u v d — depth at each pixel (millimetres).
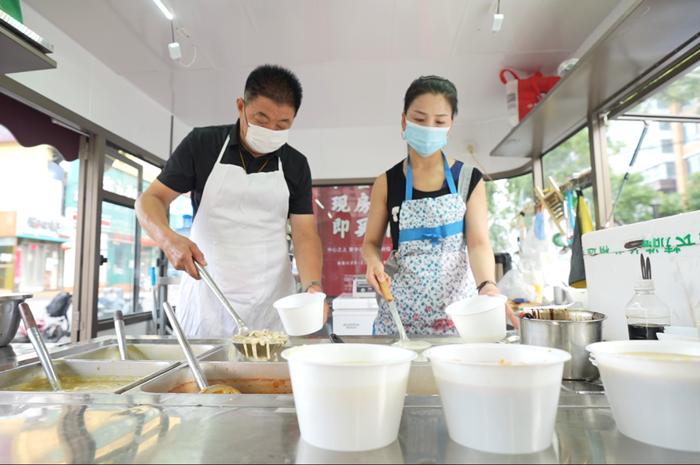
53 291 3502
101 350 1242
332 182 4562
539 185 3613
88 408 615
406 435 504
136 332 3789
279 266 1565
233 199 1504
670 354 569
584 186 2703
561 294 1763
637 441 482
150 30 2730
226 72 3295
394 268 1454
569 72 2129
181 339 962
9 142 3660
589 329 777
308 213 1663
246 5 2482
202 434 511
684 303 824
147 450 466
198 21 2631
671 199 2137
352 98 3820
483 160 4254
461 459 436
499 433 444
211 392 823
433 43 2904
